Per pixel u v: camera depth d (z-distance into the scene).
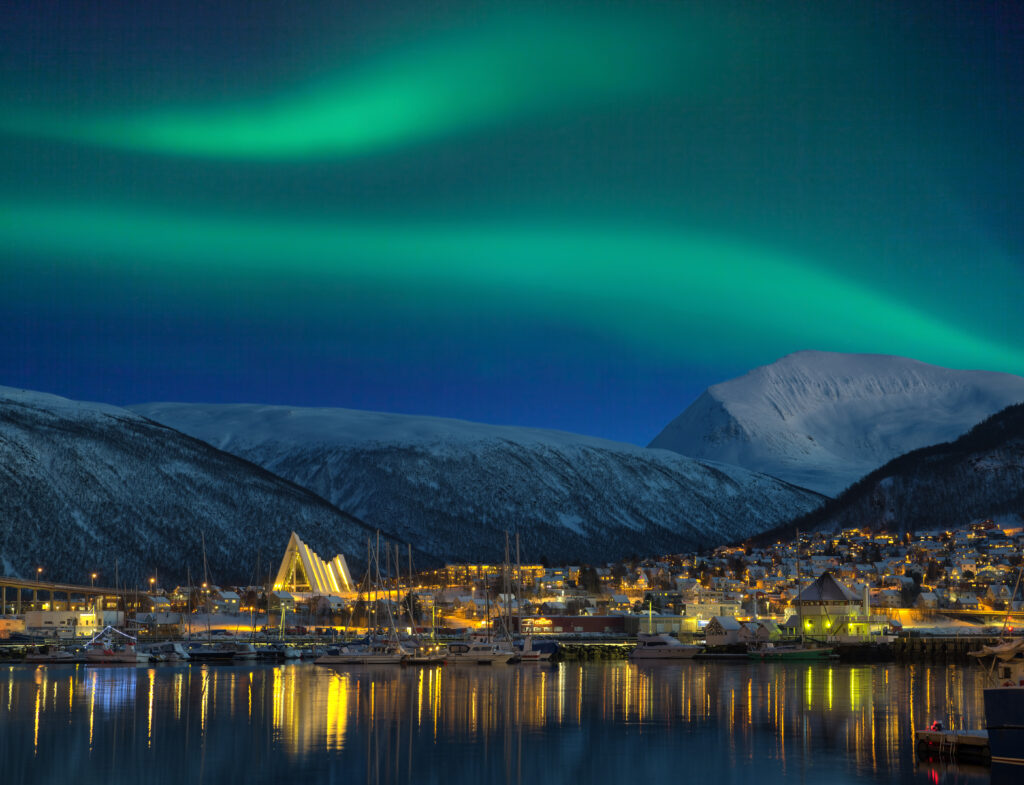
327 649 171.00
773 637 195.75
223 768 64.94
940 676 132.12
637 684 118.62
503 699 102.00
